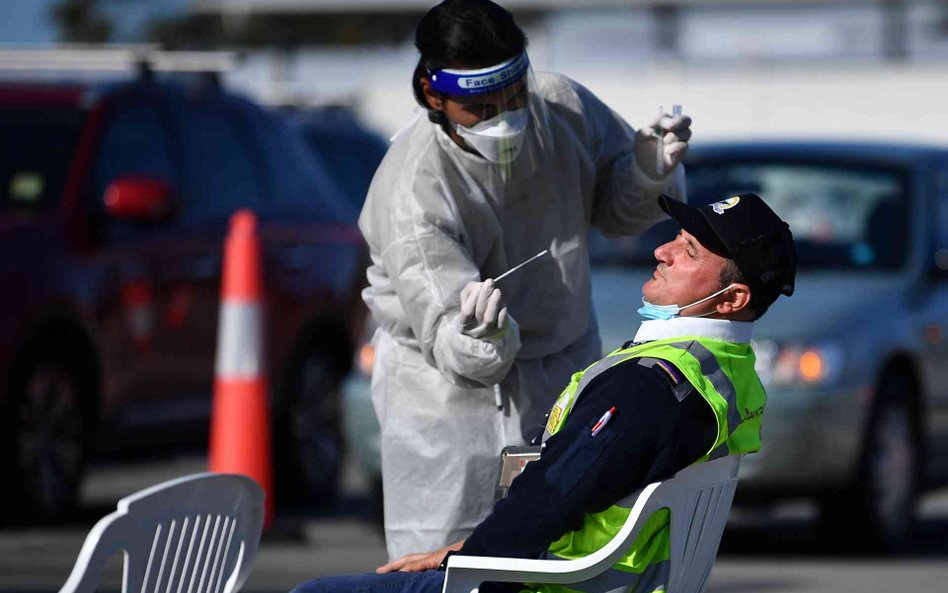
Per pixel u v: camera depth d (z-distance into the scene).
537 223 15.96
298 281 36.66
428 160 15.34
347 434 31.80
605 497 12.86
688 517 13.20
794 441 28.91
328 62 102.00
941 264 33.56
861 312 30.72
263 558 29.45
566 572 12.55
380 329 16.84
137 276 32.78
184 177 35.16
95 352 31.94
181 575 12.94
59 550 29.25
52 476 31.25
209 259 34.81
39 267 30.81
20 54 36.22
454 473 16.02
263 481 30.55
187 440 34.75
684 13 105.69
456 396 16.03
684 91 102.88
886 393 30.83
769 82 102.19
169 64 37.16
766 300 13.70
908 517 31.83
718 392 13.10
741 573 28.72
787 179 34.19
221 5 117.50
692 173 34.66
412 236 15.20
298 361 36.53
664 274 13.82
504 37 14.70
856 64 102.69
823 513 30.77
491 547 12.88
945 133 99.81
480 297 13.87
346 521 34.66
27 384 30.45
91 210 32.34
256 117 38.38
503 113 14.82
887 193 33.94
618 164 16.73
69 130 33.19
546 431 13.88
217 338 35.06
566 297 16.22
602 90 103.94
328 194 39.84
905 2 102.19
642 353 13.17
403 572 13.87
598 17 107.31
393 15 118.88
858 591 26.59
